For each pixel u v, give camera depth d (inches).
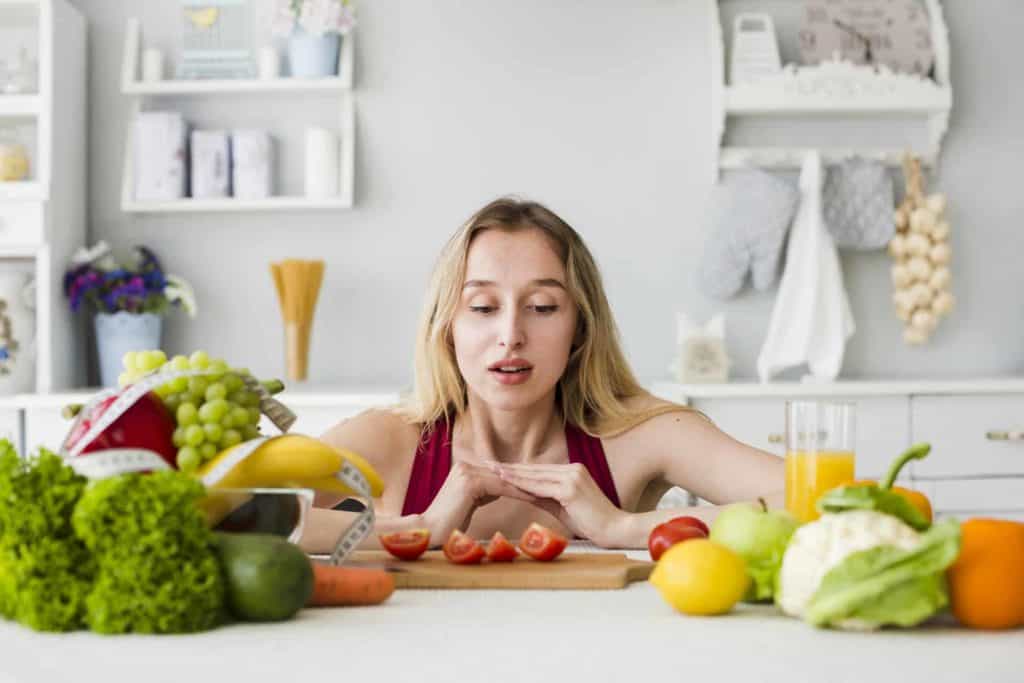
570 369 70.9
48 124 130.5
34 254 131.2
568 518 61.7
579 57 142.9
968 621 36.2
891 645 34.4
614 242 142.9
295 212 142.8
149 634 36.1
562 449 71.4
